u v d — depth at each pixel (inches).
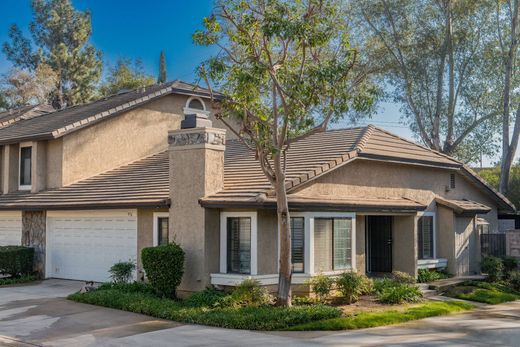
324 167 652.7
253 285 559.8
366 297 639.8
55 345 432.8
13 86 1945.1
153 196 669.9
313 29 525.3
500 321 555.8
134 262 712.4
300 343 433.7
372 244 791.1
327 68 515.8
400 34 1331.2
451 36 1304.1
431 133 1370.6
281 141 535.8
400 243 757.9
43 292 684.7
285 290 547.8
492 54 1295.5
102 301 586.2
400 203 729.0
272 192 590.2
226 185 644.1
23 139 916.6
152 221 692.7
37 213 841.5
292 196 607.5
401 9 1307.8
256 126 553.6
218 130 625.0
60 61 2165.4
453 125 1378.0
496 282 798.5
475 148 1405.0
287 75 541.3
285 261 546.9
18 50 2220.7
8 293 679.1
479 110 1363.2
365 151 713.6
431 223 832.3
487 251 911.0
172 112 1026.1
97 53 2298.2
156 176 790.5
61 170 889.5
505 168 1243.2
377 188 747.4
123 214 730.2
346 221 659.4
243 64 553.9
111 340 444.5
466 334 487.5
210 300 556.4
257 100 557.0
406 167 797.2
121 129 956.0
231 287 595.2
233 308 536.7
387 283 653.3
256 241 594.2
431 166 816.3
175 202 629.3
